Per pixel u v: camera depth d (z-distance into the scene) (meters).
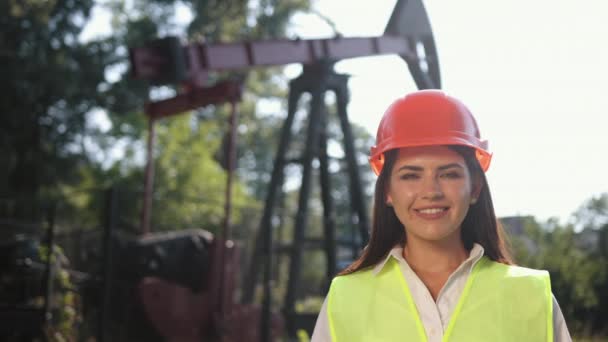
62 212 17.31
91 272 9.65
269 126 34.53
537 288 2.08
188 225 16.78
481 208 2.26
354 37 11.71
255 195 44.16
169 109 12.46
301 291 14.55
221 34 24.39
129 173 20.89
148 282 9.98
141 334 9.95
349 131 12.09
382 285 2.18
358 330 2.14
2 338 8.14
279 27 23.12
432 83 8.01
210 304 10.70
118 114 24.88
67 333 8.38
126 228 12.67
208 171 20.33
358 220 11.79
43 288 8.37
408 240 2.22
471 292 2.10
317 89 11.82
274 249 11.87
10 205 12.03
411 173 2.14
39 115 22.75
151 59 11.23
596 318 7.10
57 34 23.47
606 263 7.05
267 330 10.44
